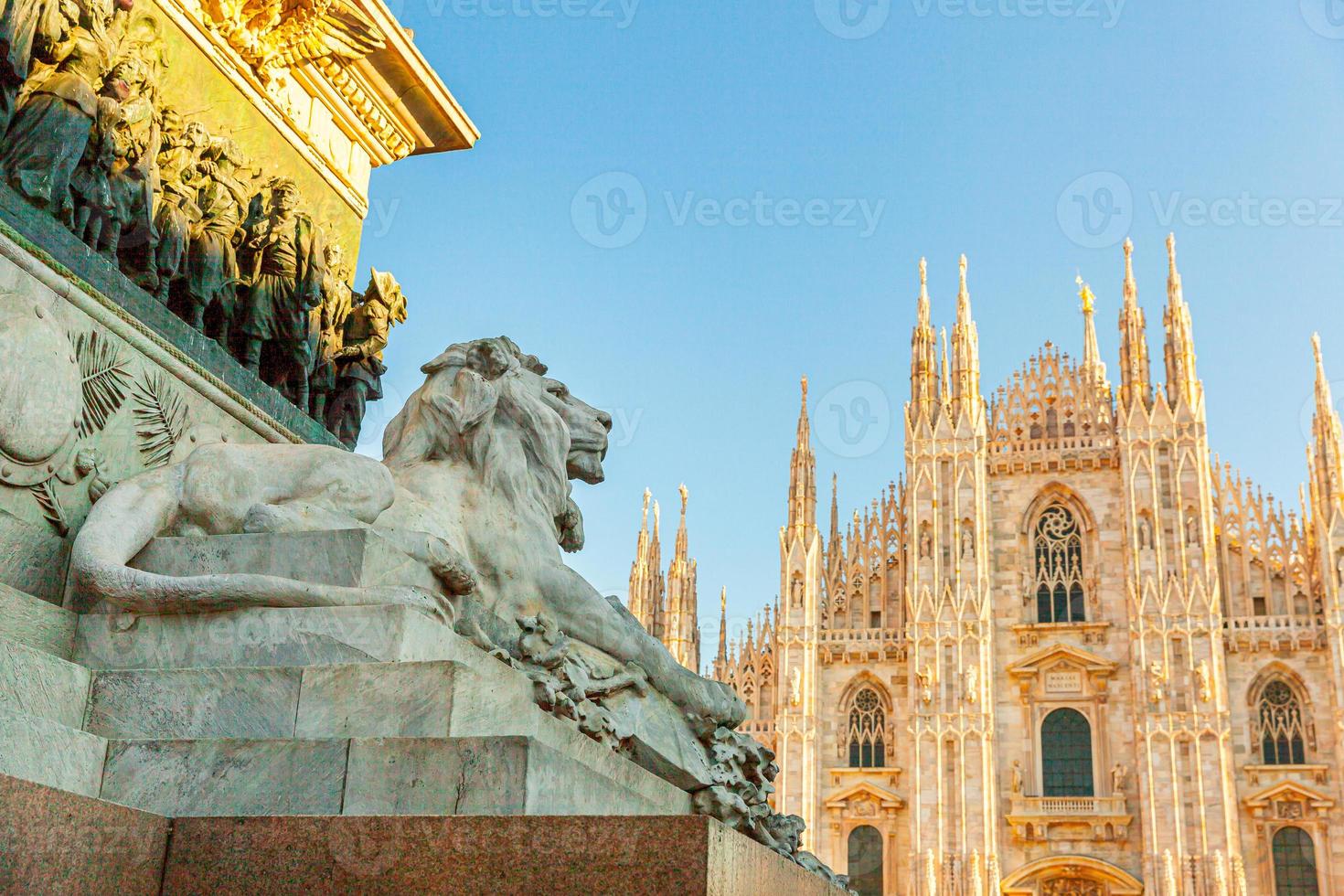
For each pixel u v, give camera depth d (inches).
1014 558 2165.4
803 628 2167.8
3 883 147.7
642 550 2428.6
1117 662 2064.5
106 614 219.1
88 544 224.1
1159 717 1991.9
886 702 2140.7
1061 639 2110.0
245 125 372.8
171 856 170.9
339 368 402.3
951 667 2091.5
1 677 193.0
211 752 191.6
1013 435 2234.3
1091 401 2209.6
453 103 446.0
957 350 2277.3
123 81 295.6
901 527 2231.8
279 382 372.5
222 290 344.8
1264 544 2080.5
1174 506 2094.0
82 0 287.3
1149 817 1950.1
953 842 2003.0
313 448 255.0
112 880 162.1
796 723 2122.3
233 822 171.5
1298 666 1999.3
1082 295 2274.9
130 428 289.3
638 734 263.3
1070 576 2146.9
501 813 179.0
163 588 213.8
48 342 259.3
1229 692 2015.3
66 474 265.4
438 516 270.1
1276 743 1979.6
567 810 191.6
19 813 151.1
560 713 226.8
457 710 194.7
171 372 304.8
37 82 275.4
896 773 2076.8
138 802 190.5
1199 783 1948.8
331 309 398.3
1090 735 2049.7
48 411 256.5
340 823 169.3
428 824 167.9
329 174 413.4
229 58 365.1
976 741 2043.6
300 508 244.7
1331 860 1889.8
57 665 202.2
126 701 204.5
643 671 277.6
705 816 163.5
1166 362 2188.7
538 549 281.1
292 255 361.7
